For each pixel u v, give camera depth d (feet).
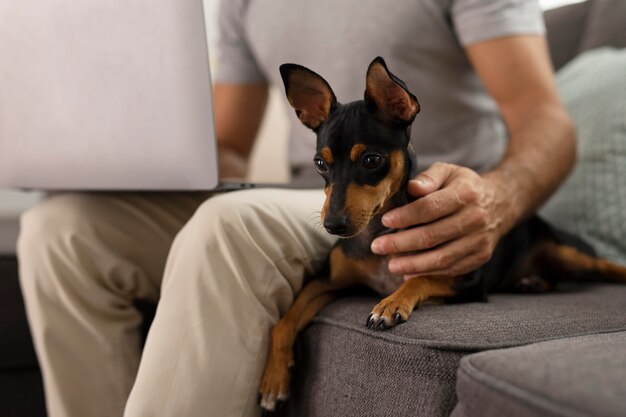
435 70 4.40
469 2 4.15
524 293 4.20
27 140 3.62
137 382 3.06
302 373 3.28
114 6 3.07
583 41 5.95
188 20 2.95
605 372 2.02
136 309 4.12
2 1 3.40
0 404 5.03
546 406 1.92
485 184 3.34
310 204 3.63
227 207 3.17
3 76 3.55
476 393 2.19
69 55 3.27
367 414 2.81
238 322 3.10
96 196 4.09
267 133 7.93
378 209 2.88
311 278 3.65
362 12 4.43
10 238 5.07
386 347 2.76
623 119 4.84
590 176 4.85
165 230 4.13
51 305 3.86
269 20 4.94
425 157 4.33
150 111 3.15
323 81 2.94
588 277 4.46
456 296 3.31
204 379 3.00
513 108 4.11
